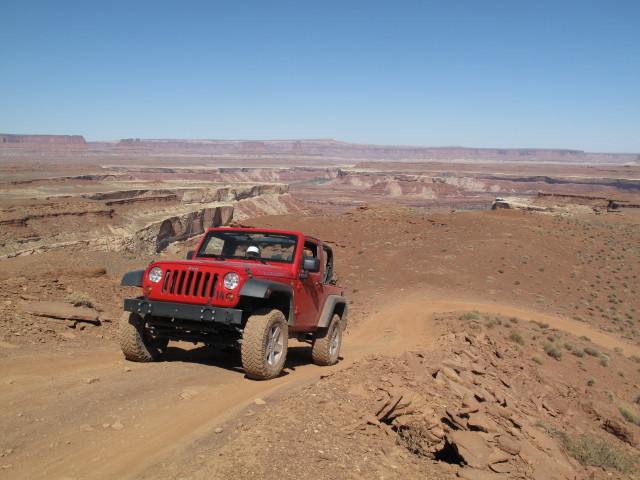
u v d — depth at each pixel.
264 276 7.66
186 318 7.12
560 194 150.88
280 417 5.41
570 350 22.39
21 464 4.10
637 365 23.42
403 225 50.84
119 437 4.77
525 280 38.44
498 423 7.29
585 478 6.14
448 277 37.75
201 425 5.18
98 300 13.44
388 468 4.92
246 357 7.04
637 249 47.62
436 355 11.23
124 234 93.81
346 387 6.74
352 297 32.41
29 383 6.22
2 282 13.05
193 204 155.00
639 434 12.96
